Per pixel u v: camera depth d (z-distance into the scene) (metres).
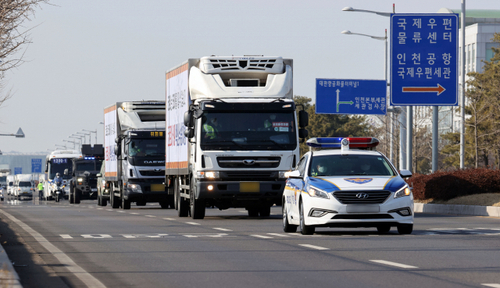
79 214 77.56
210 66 64.12
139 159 92.62
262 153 61.16
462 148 102.38
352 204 41.88
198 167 60.94
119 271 29.06
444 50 87.19
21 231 50.84
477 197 71.94
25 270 29.72
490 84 168.50
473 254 33.31
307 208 42.88
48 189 167.25
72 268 30.14
